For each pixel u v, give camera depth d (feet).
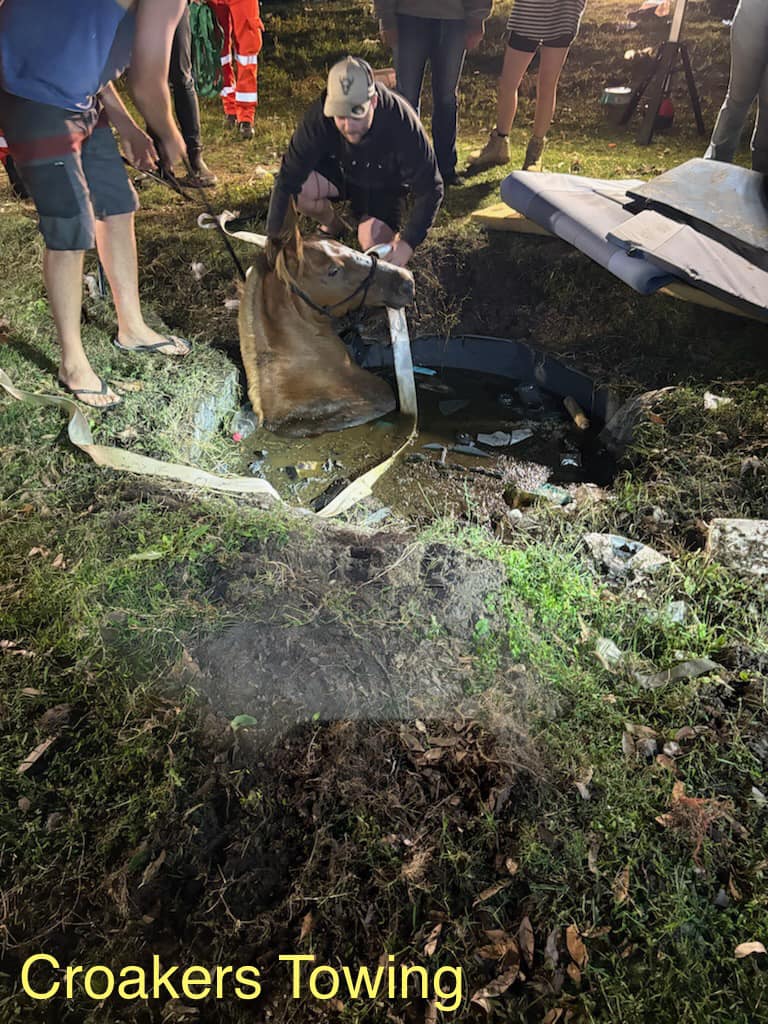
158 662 8.87
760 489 11.59
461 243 17.10
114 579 9.61
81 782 7.83
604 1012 6.40
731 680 8.83
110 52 10.52
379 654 8.89
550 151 22.67
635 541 10.89
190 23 20.16
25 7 9.99
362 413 13.85
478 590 9.68
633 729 8.24
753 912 6.91
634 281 14.06
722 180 15.23
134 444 12.23
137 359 13.92
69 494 11.16
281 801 7.70
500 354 15.75
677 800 7.63
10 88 10.43
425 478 12.80
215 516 10.61
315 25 36.09
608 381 14.33
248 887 7.19
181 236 17.74
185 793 7.73
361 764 7.92
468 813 7.60
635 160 22.00
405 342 13.44
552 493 12.26
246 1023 6.45
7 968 6.76
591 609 9.57
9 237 17.44
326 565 10.01
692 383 13.76
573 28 18.30
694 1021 6.33
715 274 13.73
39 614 9.34
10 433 12.03
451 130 19.49
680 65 28.55
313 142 13.33
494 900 7.06
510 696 8.52
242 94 22.79
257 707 8.43
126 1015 6.52
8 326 14.34
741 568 10.18
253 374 13.48
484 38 33.58
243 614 9.22
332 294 13.03
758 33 14.97
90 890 7.15
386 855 7.30
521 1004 6.48
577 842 7.31
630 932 6.85
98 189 12.40
